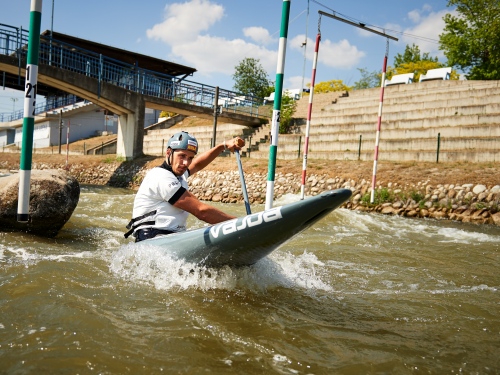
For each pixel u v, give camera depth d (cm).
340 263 488
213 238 323
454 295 372
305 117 2225
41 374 191
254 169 1552
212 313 281
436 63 4366
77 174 2306
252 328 261
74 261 389
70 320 250
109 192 1606
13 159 2889
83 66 2184
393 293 370
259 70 4719
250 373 206
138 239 368
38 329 236
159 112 3859
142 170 2016
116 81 2231
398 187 1141
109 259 408
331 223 829
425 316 310
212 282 342
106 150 3052
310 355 231
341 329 274
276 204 1242
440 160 1345
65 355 209
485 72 3067
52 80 1888
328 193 290
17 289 298
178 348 226
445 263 518
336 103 2403
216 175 1602
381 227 823
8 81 2489
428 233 783
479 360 237
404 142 1520
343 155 1595
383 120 1808
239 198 1466
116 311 270
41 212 506
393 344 254
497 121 1474
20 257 393
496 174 1083
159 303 291
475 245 665
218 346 232
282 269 408
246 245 317
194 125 3106
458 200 1041
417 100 1941
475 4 3056
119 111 2247
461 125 1545
